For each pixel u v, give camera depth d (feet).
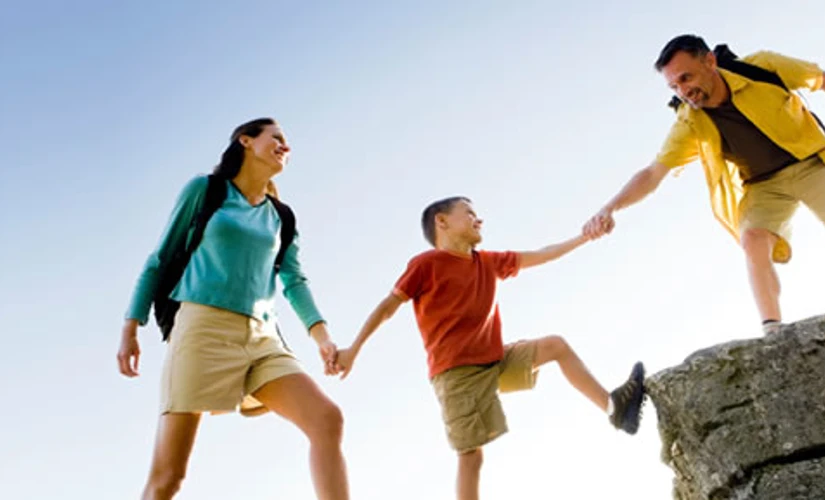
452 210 16.63
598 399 14.71
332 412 11.75
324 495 11.23
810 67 13.67
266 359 12.26
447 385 15.20
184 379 11.66
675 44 13.67
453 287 15.71
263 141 13.30
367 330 15.29
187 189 12.79
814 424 9.77
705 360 10.40
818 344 10.07
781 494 9.55
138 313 12.23
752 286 13.17
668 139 14.40
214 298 12.05
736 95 13.53
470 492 14.75
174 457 11.64
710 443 10.12
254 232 12.69
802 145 13.51
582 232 14.28
